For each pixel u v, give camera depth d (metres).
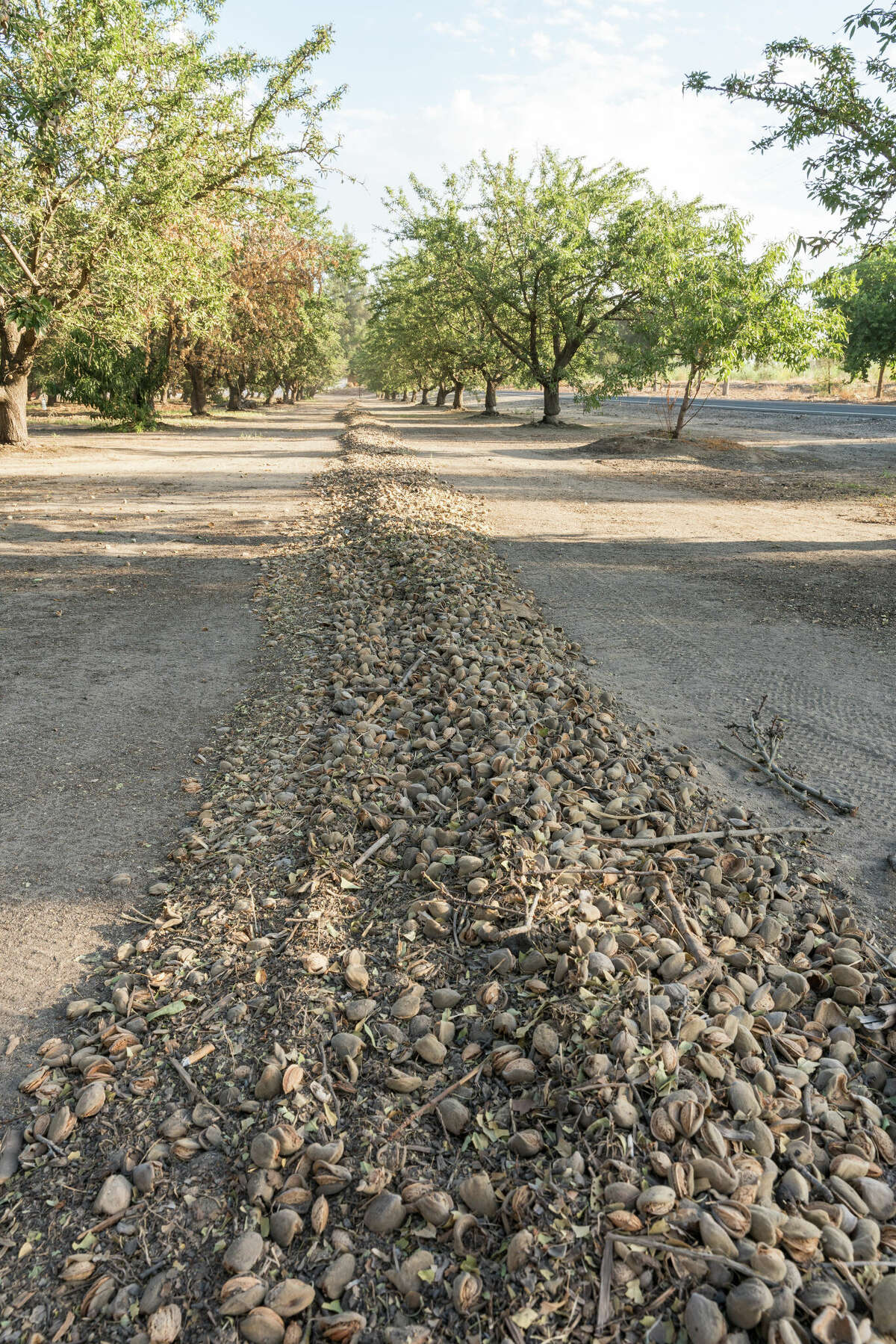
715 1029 2.60
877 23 8.84
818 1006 2.89
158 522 12.66
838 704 5.74
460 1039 2.71
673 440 23.58
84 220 17.91
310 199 23.64
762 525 12.55
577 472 19.52
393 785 4.34
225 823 4.14
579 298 32.50
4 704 5.72
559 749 4.50
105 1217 2.17
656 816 3.93
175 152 18.16
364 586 8.51
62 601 8.42
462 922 3.21
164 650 6.93
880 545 10.89
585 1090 2.39
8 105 16.75
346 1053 2.62
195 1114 2.45
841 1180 2.21
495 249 32.84
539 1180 2.18
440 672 5.79
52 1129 2.43
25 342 21.47
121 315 20.47
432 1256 2.04
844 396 49.06
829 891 3.64
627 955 2.94
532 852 3.50
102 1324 1.95
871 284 33.28
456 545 10.10
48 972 3.13
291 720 5.36
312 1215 2.13
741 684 6.13
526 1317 1.87
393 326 44.34
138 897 3.60
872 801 4.44
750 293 21.39
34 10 17.20
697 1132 2.25
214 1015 2.85
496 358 40.38
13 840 4.02
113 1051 2.71
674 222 29.11
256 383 54.03
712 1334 1.79
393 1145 2.32
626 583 9.17
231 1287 1.96
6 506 13.88
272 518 13.02
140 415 31.88
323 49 19.86
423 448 25.62
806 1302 1.87
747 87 10.47
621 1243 2.00
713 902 3.39
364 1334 1.89
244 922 3.35
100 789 4.55
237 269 29.39
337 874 3.59
